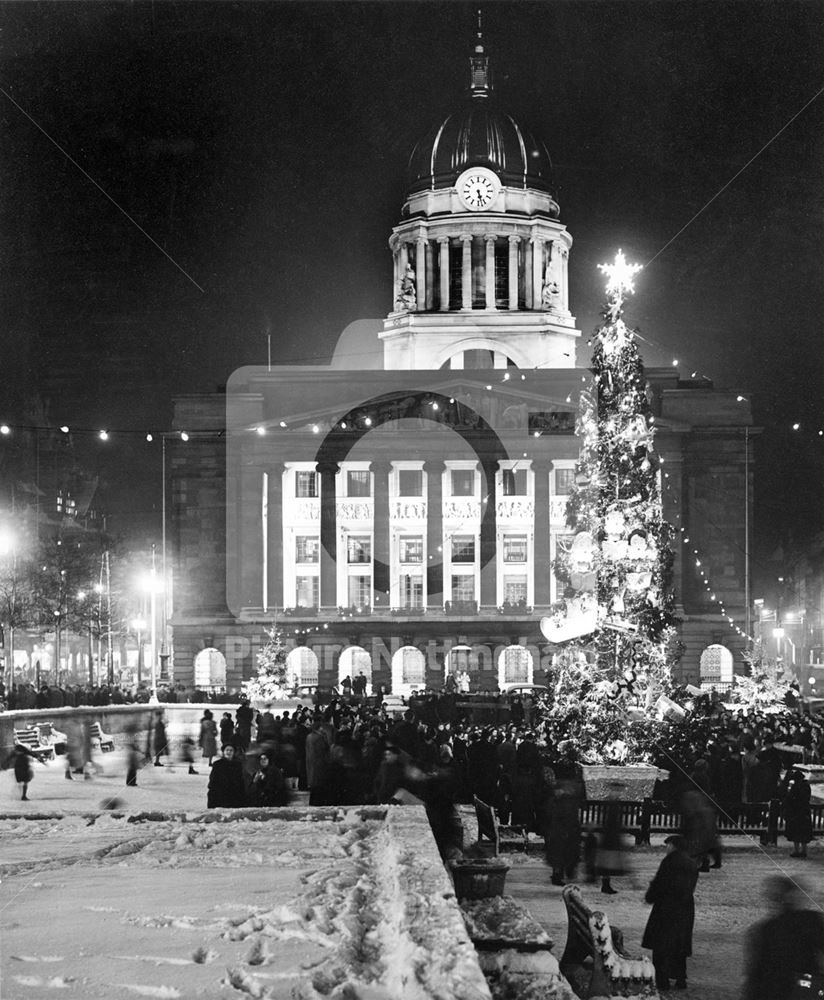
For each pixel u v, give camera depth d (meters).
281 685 89.50
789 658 169.50
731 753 39.75
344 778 34.78
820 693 137.00
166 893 10.07
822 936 16.14
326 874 11.05
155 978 6.68
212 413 133.75
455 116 163.50
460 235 158.75
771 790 38.25
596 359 40.97
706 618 126.81
